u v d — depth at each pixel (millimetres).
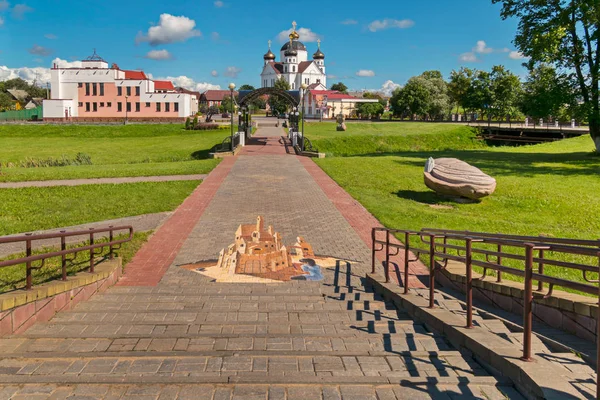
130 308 7328
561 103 31984
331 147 44156
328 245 12078
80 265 9547
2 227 13531
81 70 80625
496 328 5777
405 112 88312
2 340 5543
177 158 36688
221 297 8023
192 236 12711
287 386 4234
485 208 17016
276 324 6297
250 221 14398
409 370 4699
